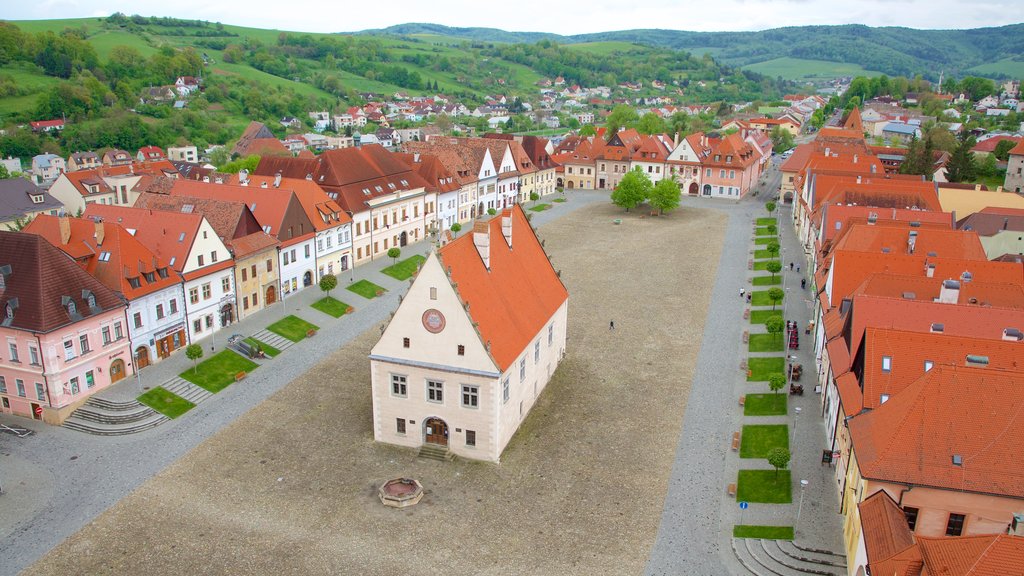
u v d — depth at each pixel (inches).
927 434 1786.4
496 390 2253.9
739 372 2977.4
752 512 2063.2
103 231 2883.9
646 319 3597.4
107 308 2689.5
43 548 1907.0
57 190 5905.5
